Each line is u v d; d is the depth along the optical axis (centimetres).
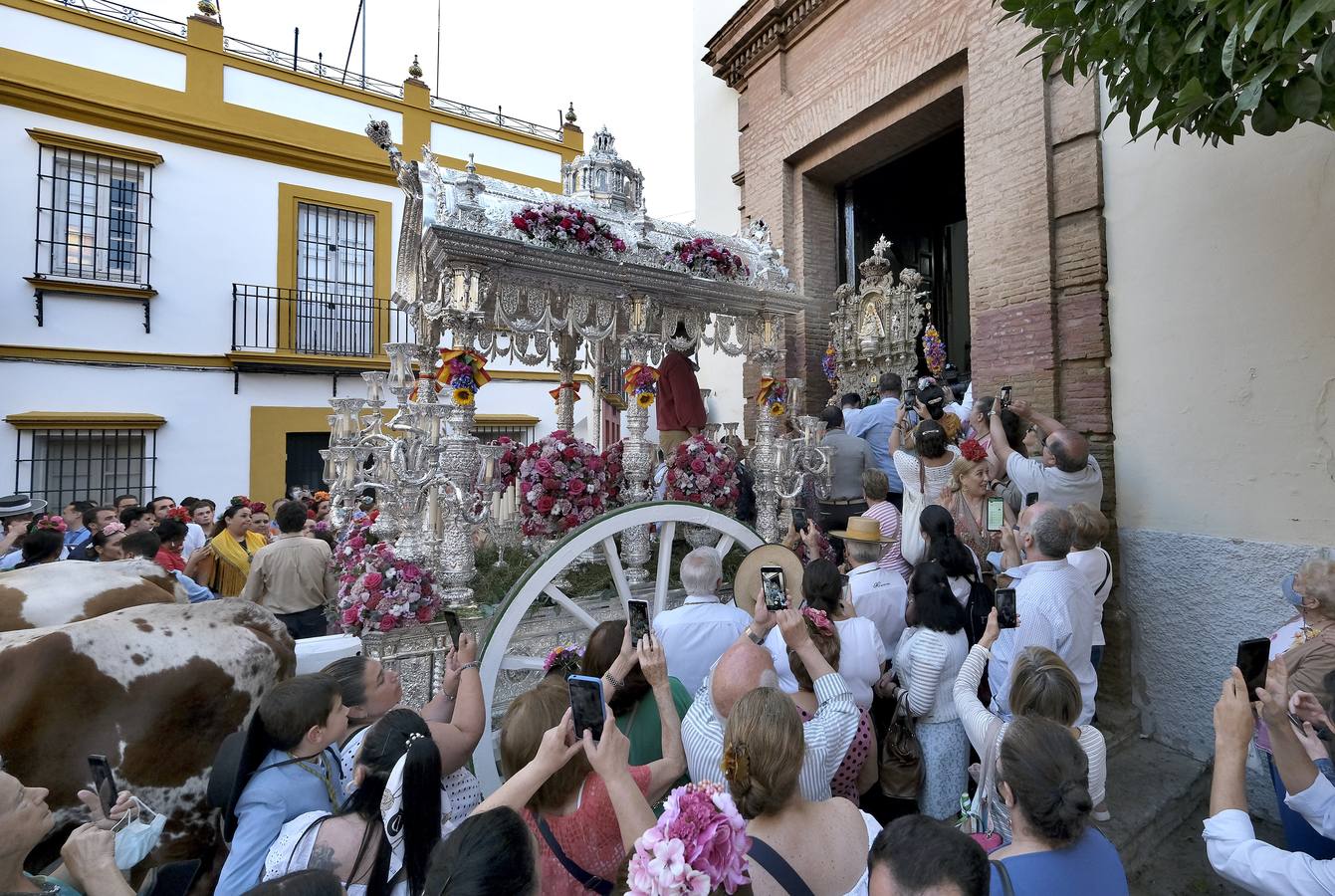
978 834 211
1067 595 319
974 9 603
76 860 159
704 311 552
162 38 1048
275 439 1130
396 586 332
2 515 600
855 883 173
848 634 293
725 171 976
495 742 350
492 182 466
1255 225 413
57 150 975
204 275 1079
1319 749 201
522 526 491
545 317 466
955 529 420
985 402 494
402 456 381
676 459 502
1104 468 490
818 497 577
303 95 1170
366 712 241
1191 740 441
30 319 955
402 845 179
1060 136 523
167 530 548
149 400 1034
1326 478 383
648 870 125
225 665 245
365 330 1230
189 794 235
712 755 228
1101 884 158
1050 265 525
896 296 759
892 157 803
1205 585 434
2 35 941
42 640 218
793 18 826
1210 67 268
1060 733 172
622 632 273
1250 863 184
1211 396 435
